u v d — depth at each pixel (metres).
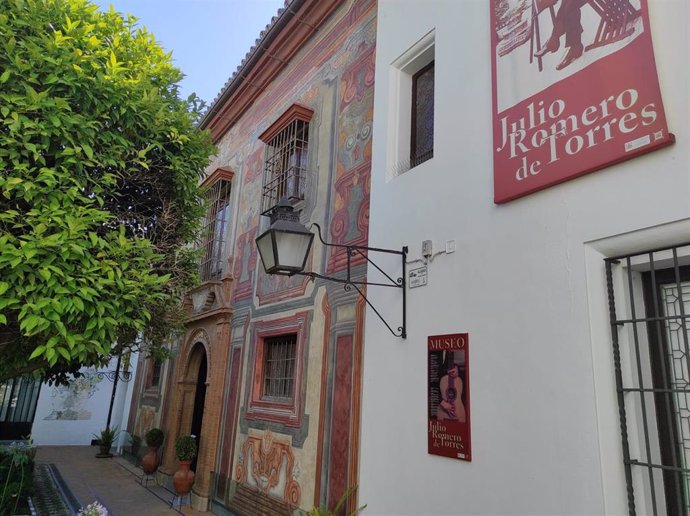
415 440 3.84
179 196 5.57
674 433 2.57
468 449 3.35
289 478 5.98
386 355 4.36
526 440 2.99
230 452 7.68
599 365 2.70
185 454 8.43
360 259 5.45
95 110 4.48
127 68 4.88
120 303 4.15
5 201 4.11
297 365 6.34
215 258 10.10
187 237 6.00
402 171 4.93
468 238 3.72
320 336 6.00
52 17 4.58
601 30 2.94
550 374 2.93
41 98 4.01
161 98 5.38
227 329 8.77
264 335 7.45
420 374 3.93
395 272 4.46
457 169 3.96
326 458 5.34
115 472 11.47
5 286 3.49
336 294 5.82
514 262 3.30
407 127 5.07
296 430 6.04
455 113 4.10
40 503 8.08
